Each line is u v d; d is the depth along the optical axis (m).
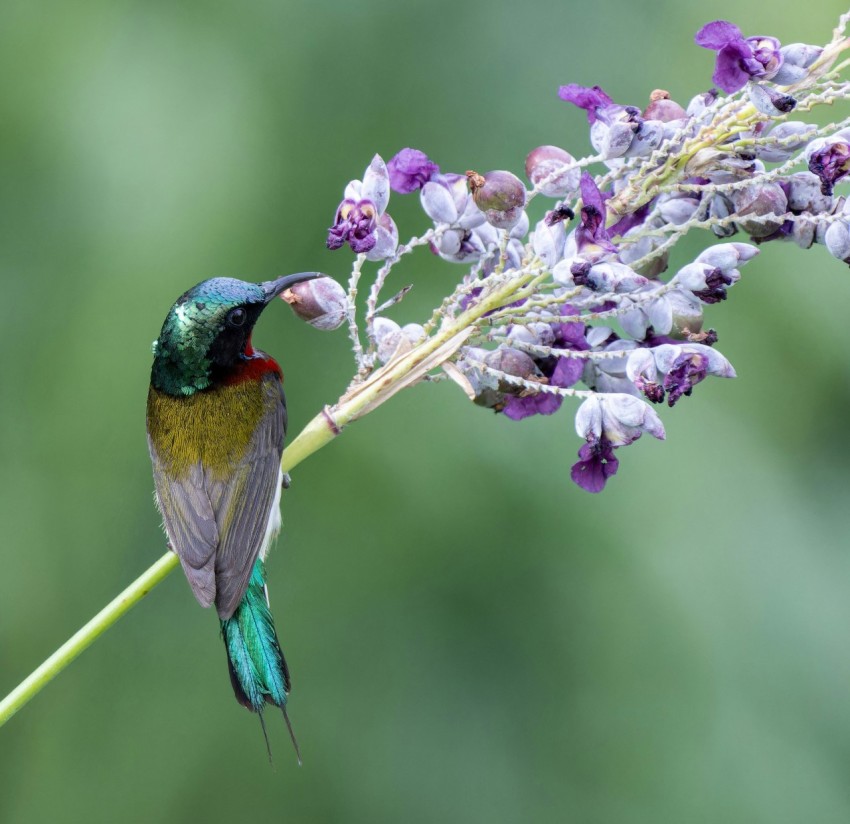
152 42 11.08
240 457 7.62
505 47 11.13
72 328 10.87
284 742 11.72
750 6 10.88
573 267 5.55
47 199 10.89
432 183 6.00
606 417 5.74
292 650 11.64
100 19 11.15
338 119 11.16
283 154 11.05
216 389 7.76
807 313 10.78
